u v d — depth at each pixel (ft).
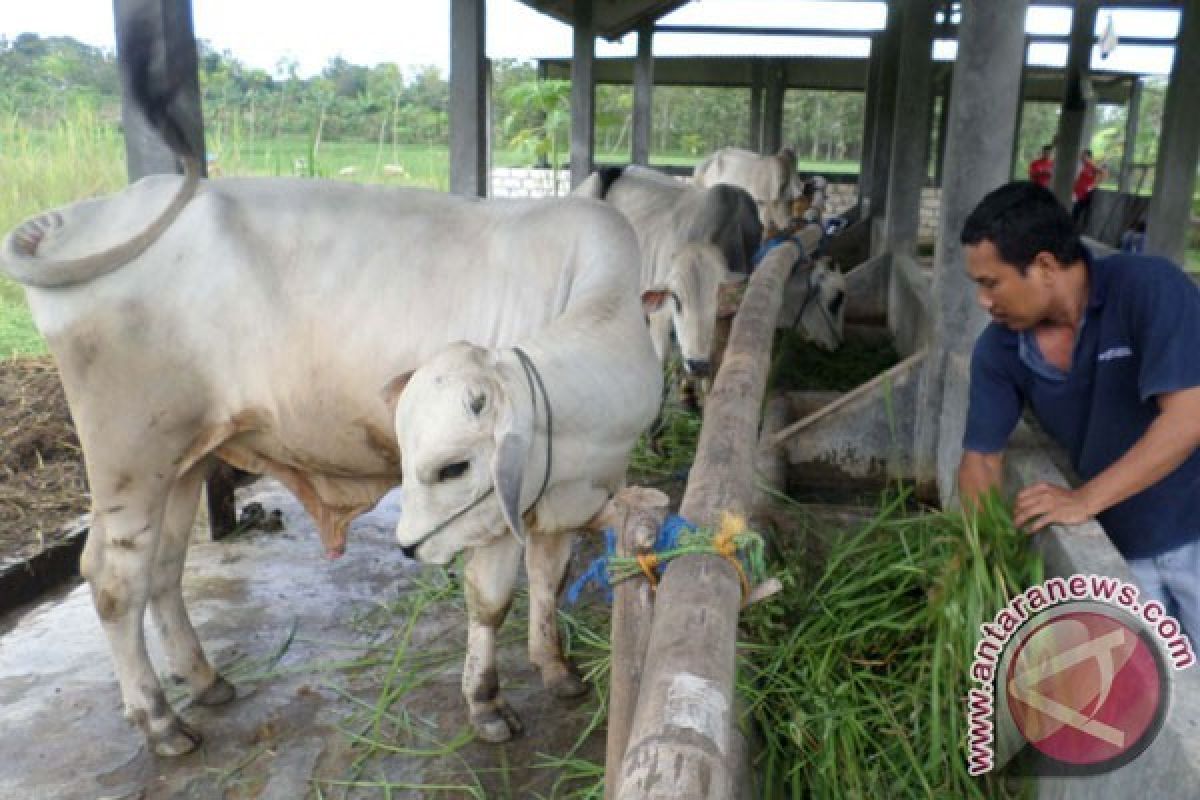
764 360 10.69
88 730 10.04
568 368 7.87
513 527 7.16
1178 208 28.66
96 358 8.98
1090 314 7.64
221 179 9.85
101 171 29.63
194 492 10.30
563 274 9.27
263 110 45.68
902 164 26.71
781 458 15.14
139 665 9.57
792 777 7.70
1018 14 12.78
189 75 12.95
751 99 58.59
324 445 9.75
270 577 13.41
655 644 4.93
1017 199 7.30
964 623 8.06
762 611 9.56
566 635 11.69
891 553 10.19
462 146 22.90
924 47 26.04
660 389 9.05
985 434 8.65
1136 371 7.55
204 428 9.56
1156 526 7.89
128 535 9.39
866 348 23.04
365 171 38.45
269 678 11.01
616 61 58.85
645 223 20.33
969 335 14.07
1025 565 7.98
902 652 9.02
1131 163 55.31
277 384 9.39
